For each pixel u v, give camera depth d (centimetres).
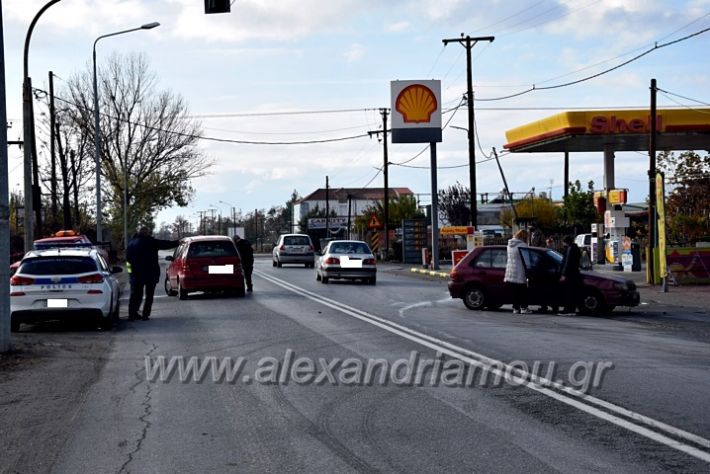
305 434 818
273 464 715
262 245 10712
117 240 6425
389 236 6231
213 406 956
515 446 757
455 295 2100
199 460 733
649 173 2855
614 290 1944
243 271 2702
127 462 732
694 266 2814
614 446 750
